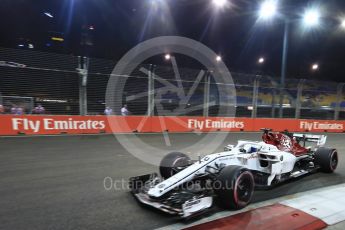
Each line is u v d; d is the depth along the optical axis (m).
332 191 4.68
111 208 3.79
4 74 11.16
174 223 3.37
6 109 10.87
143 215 3.58
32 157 6.87
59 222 3.36
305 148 6.09
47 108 11.95
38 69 11.06
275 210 3.76
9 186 4.65
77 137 10.16
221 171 3.78
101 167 6.00
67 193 4.35
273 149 4.98
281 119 14.44
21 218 3.45
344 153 8.58
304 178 5.56
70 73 12.20
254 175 4.65
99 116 11.30
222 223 3.32
